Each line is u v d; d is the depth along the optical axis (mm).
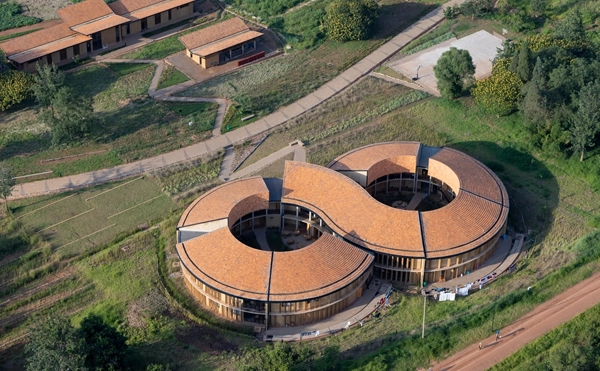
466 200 145250
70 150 171750
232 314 133500
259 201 149000
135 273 142625
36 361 117312
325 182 149375
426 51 198750
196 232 143750
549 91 162500
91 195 160500
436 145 170375
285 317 131375
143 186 162500
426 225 140250
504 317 129375
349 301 135000
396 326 130125
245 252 134750
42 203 158875
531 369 120562
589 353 120688
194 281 136625
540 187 157875
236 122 178875
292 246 148625
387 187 160625
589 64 168000
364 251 137500
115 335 122562
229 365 123312
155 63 198625
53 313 132000
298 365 122562
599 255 140500
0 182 154875
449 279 140375
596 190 156000
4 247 149000
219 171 165875
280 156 169000
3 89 181250
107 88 190000
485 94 170250
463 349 124812
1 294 140750
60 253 147625
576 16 187375
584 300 131875
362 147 161375
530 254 143500
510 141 168000
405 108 180875
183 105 184250
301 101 185125
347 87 189375
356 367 121625
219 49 196375
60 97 170250
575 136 159250
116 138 174625
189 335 130250
